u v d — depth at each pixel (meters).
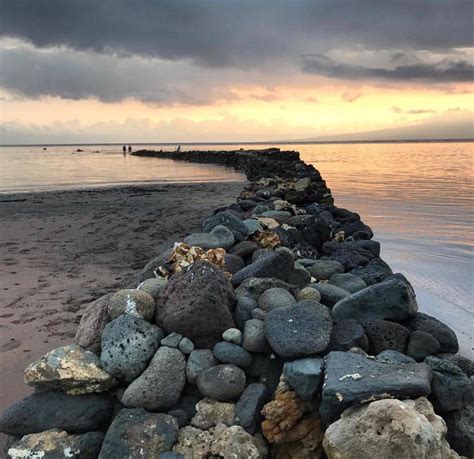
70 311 5.93
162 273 4.83
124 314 3.62
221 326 3.59
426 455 2.49
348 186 20.61
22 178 29.02
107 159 58.09
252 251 5.86
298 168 23.48
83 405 3.28
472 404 3.18
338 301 4.23
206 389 3.30
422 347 3.71
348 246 6.59
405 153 61.53
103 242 9.93
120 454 2.96
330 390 2.86
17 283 7.07
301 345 3.29
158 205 15.42
